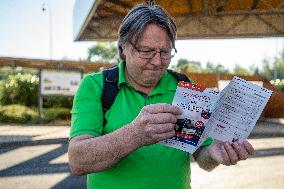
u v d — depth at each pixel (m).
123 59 1.71
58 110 13.56
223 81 15.23
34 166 7.02
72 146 1.45
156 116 1.33
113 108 1.62
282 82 19.89
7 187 5.71
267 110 16.36
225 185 5.97
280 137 11.41
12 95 13.96
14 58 13.99
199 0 9.94
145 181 1.58
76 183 5.95
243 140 1.54
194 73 16.09
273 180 6.31
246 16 10.16
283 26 9.90
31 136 9.96
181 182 1.65
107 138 1.37
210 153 1.56
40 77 13.05
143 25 1.49
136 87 1.68
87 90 1.63
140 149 1.59
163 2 10.12
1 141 9.09
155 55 1.52
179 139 1.46
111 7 9.85
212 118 1.54
